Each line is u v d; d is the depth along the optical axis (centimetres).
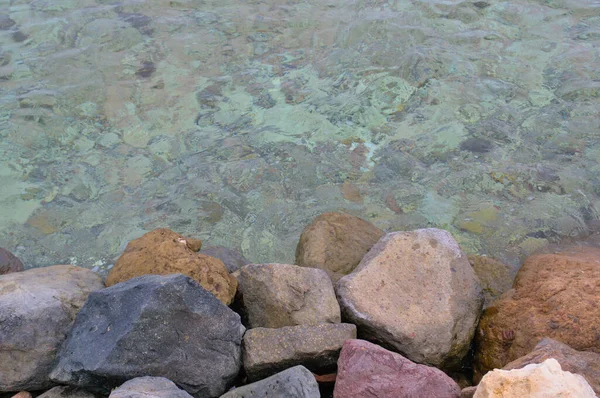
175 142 455
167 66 500
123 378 324
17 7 552
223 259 391
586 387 302
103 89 484
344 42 515
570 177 437
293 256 405
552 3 556
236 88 486
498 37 518
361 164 445
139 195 431
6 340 338
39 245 411
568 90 482
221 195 431
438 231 377
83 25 531
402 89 484
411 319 354
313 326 343
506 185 434
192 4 561
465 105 474
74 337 334
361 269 365
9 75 491
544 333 347
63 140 456
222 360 335
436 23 531
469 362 362
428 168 443
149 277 343
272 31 527
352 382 324
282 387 320
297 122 465
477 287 366
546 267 376
